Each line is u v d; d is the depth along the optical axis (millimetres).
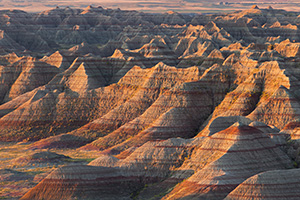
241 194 85938
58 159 133750
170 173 107375
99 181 103500
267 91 158000
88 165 107750
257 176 87750
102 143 155125
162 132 149250
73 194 100062
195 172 103500
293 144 111062
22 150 156375
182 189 95062
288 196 84812
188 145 112438
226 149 102750
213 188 91062
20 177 118938
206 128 138625
